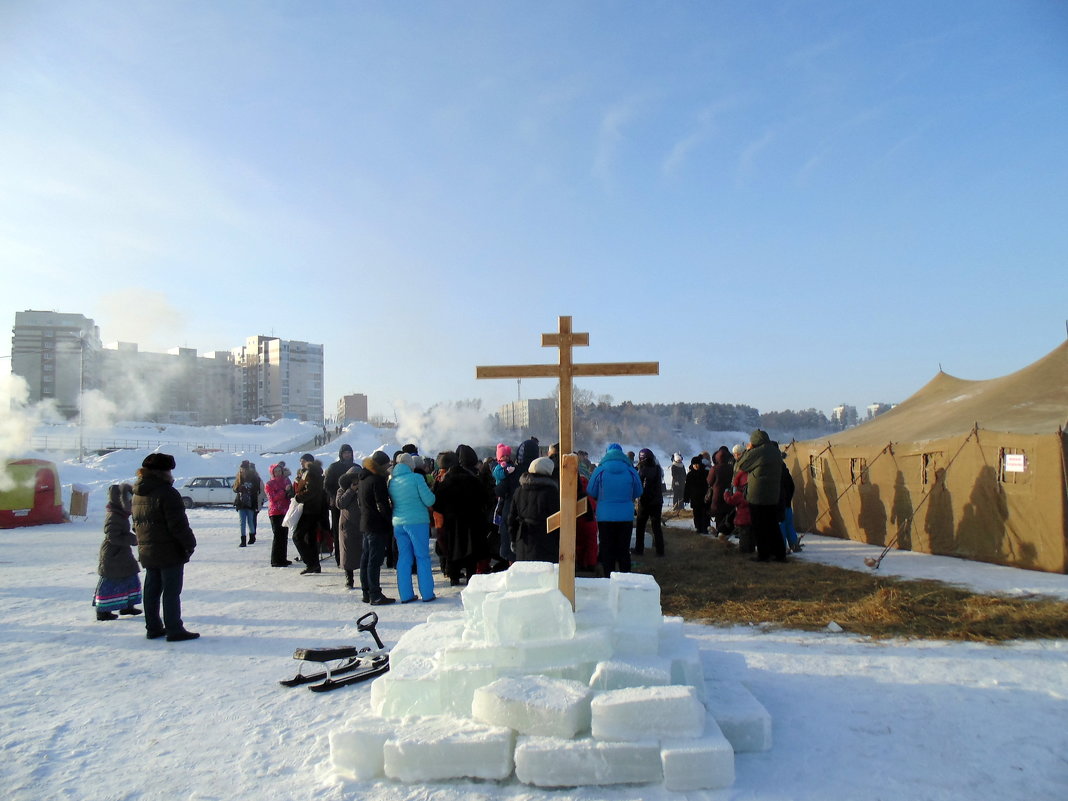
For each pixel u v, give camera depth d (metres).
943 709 4.40
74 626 7.31
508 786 3.59
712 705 4.07
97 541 15.70
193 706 4.88
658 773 3.53
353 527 9.30
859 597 7.46
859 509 12.42
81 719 4.66
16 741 4.31
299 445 70.12
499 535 10.07
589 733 3.80
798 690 4.79
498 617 4.29
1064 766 3.65
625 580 4.84
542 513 7.77
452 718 3.99
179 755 4.09
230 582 9.88
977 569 9.05
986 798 3.36
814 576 8.72
